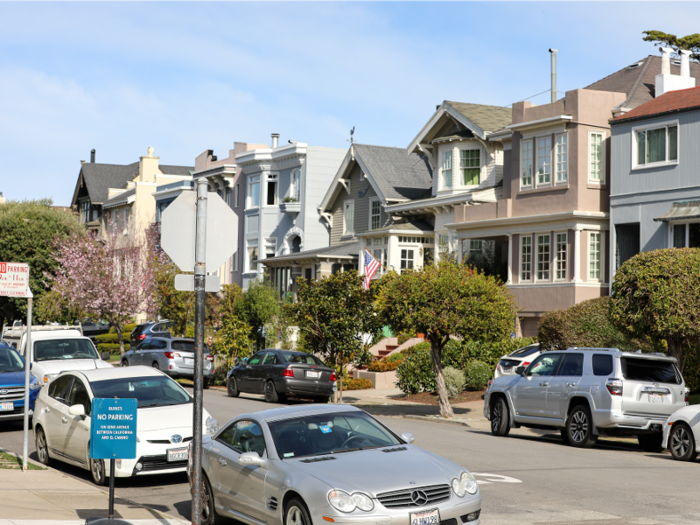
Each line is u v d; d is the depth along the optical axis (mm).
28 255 48594
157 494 11328
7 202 52812
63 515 9180
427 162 42969
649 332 19281
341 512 7156
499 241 33906
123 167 74438
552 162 29859
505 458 13953
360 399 27031
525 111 31047
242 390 26578
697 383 22406
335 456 8156
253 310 35062
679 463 14039
